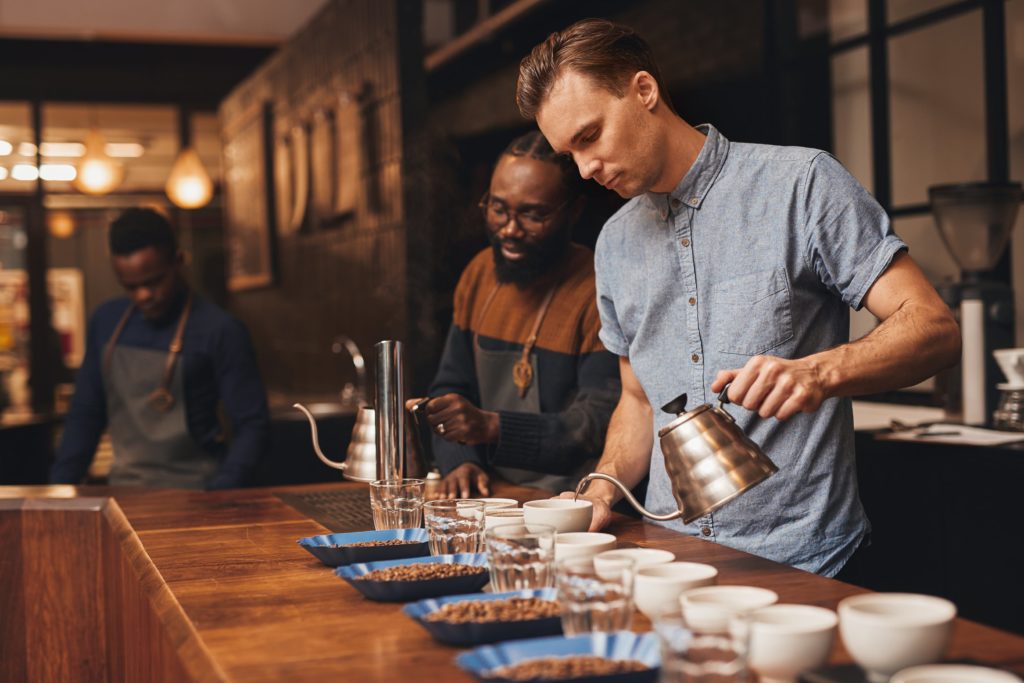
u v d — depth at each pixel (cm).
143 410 320
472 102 445
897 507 334
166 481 321
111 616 230
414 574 142
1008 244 400
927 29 426
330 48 689
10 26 750
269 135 845
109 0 765
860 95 461
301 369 808
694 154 185
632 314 199
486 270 282
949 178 422
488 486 234
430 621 118
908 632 98
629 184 183
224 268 1020
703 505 143
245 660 117
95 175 820
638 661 105
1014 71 395
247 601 144
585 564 115
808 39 475
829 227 176
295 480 525
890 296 170
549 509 166
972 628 119
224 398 319
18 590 246
